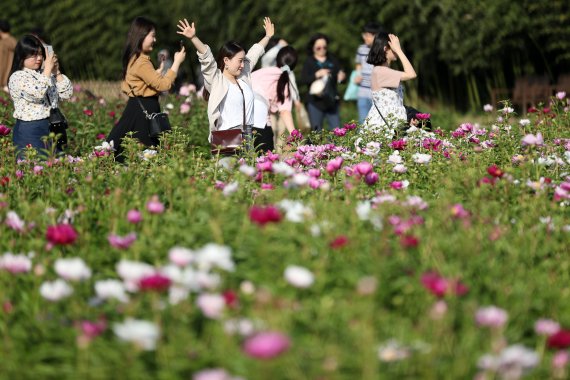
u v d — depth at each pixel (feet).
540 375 17.20
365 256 20.21
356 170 29.55
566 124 47.91
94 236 23.90
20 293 20.01
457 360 16.63
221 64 42.14
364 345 16.24
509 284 20.52
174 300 18.29
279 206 23.77
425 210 26.00
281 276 19.52
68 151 50.67
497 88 98.99
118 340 17.30
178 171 28.27
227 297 17.13
